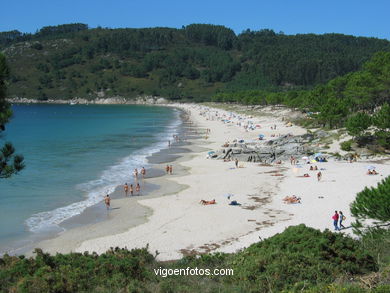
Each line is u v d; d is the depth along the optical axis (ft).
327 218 117.70
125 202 142.92
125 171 198.90
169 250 97.81
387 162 196.85
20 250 100.32
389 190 67.67
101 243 104.22
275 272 55.93
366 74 304.09
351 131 222.28
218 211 128.88
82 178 182.39
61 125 465.47
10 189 160.56
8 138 329.52
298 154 224.33
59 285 51.57
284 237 68.95
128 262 61.00
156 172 196.13
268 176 180.04
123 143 306.55
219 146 285.02
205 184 167.94
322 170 185.98
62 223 121.19
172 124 477.36
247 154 230.68
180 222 119.24
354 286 49.47
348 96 327.88
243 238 104.06
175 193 154.20
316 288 48.32
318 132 272.31
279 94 637.71
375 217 69.97
